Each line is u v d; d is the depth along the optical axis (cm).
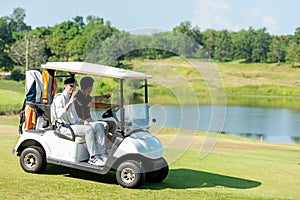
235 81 7219
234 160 1219
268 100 6209
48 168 930
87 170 823
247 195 822
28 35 8331
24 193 741
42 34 10456
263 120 4097
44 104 872
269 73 7694
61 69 848
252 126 3684
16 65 7069
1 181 809
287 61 8312
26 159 882
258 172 1066
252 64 8206
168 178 932
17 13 11356
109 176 896
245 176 1009
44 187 785
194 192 816
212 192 827
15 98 4303
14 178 835
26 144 889
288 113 4734
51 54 7919
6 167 923
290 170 1118
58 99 836
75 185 812
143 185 848
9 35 9762
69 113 841
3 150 1144
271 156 1459
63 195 743
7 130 1850
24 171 890
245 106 5431
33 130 880
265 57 8438
